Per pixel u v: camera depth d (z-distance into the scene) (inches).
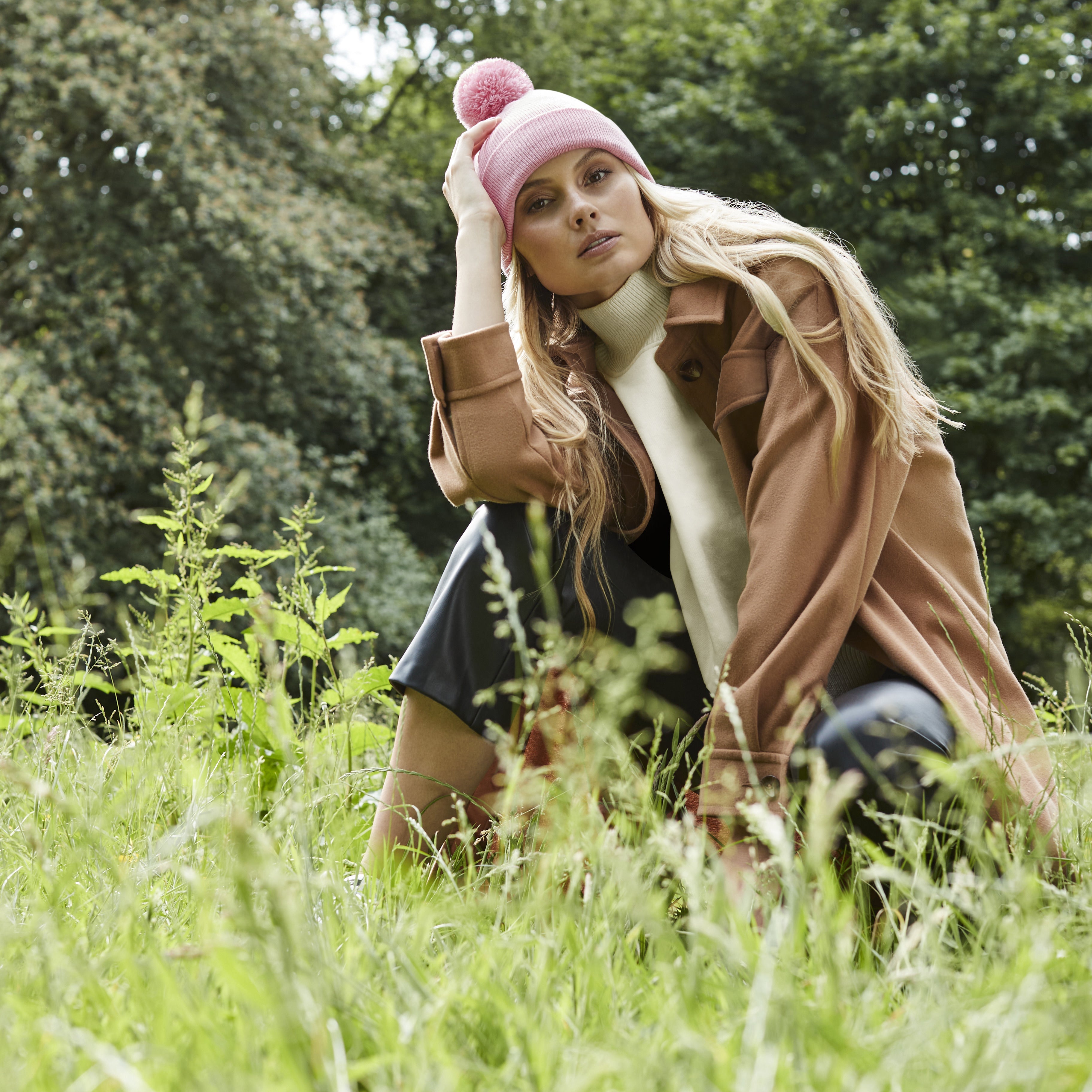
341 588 427.8
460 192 69.2
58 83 389.4
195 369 452.4
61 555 358.6
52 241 423.8
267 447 427.5
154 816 51.1
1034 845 45.7
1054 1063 25.6
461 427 61.7
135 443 409.7
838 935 32.5
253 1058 27.5
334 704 72.3
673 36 573.6
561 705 58.2
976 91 509.4
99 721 73.9
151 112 401.4
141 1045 27.9
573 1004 32.7
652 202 67.7
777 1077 26.1
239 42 459.8
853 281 59.7
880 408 57.1
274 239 432.1
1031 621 432.5
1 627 325.4
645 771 60.3
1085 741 37.7
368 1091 28.6
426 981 33.4
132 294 443.2
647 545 68.1
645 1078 25.4
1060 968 31.7
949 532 62.0
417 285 540.1
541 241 66.7
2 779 56.6
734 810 48.1
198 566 75.3
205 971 34.6
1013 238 483.8
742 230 64.7
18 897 42.9
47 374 389.4
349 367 472.4
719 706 51.7
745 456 62.1
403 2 595.2
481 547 61.4
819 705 51.4
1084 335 456.8
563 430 63.5
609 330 67.7
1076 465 474.0
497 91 72.0
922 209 511.5
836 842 47.8
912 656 53.8
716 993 32.3
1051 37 498.0
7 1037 29.5
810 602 53.7
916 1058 26.5
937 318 466.3
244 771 59.7
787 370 58.8
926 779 42.0
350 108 611.2
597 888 36.9
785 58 510.6
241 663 76.2
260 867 27.5
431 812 61.5
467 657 60.2
